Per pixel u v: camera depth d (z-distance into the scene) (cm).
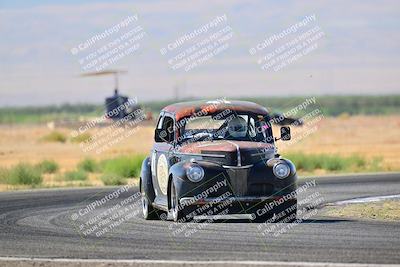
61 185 11762
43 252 5350
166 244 5569
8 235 6197
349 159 14962
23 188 11462
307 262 4756
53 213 7819
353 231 6078
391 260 4806
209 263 4772
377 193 9650
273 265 4672
